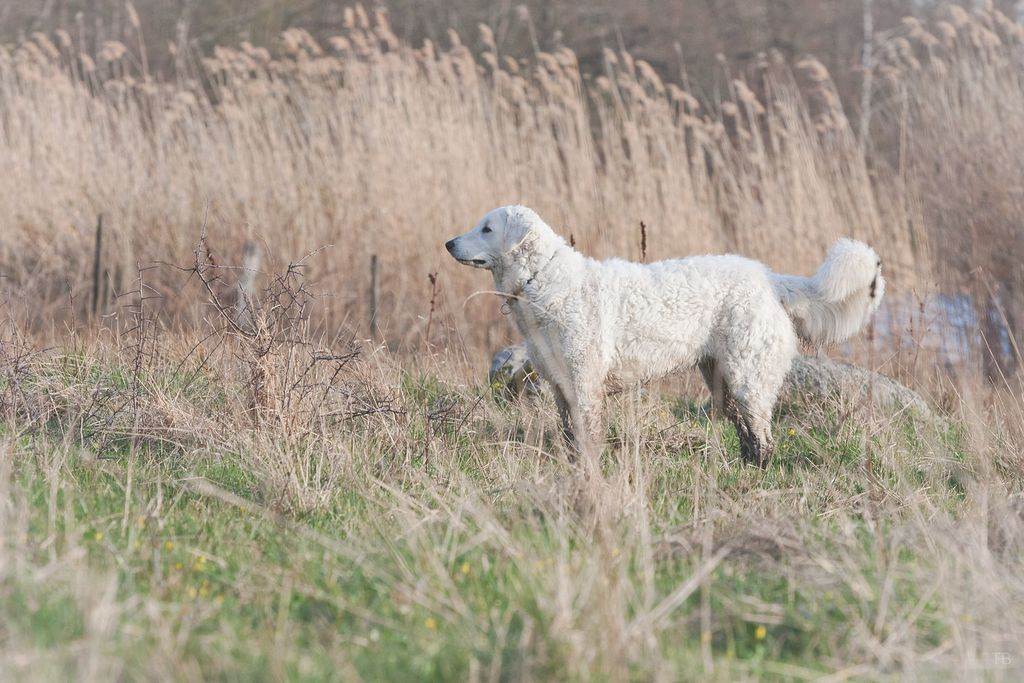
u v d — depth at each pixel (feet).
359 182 62.59
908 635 18.16
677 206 61.31
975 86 62.85
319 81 70.69
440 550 20.83
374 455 29.32
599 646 16.65
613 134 66.39
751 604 18.95
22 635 16.47
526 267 32.30
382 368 36.81
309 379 33.63
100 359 37.55
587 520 22.77
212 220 61.36
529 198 61.93
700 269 32.78
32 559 19.72
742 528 22.94
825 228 61.26
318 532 23.35
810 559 20.94
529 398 38.99
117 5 115.75
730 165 68.69
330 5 115.55
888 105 88.74
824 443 34.42
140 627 17.21
